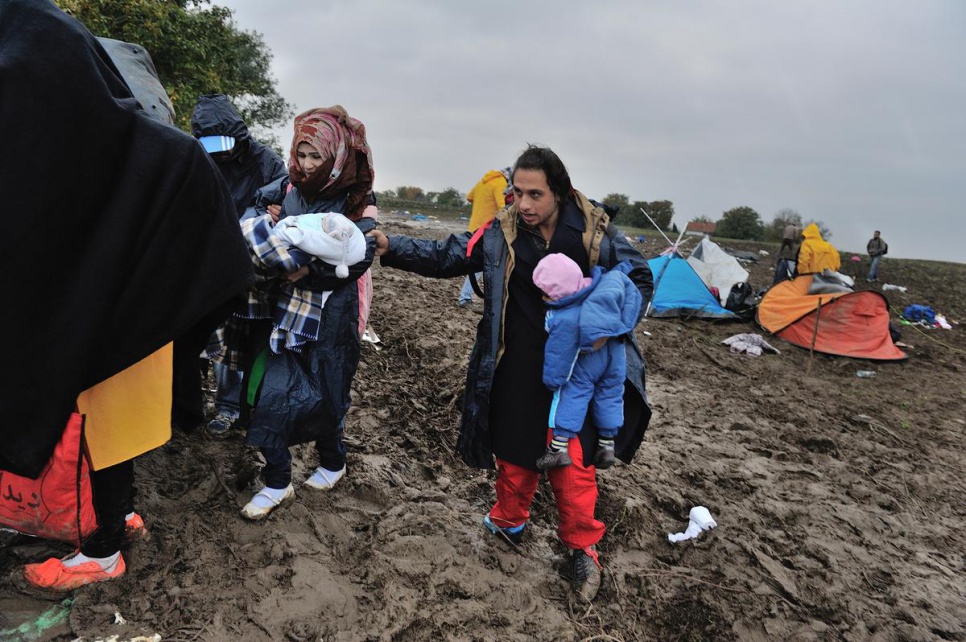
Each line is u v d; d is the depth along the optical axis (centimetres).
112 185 202
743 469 506
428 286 939
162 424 237
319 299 287
